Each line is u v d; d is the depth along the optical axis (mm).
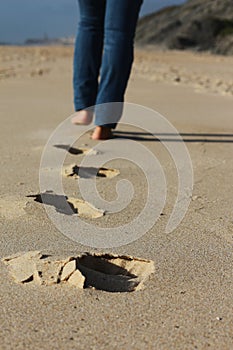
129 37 2924
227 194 2146
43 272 1403
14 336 1138
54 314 1226
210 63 14289
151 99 4918
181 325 1203
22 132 3186
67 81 6516
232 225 1817
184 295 1340
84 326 1184
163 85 6383
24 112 3928
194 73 9438
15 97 4832
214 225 1812
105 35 2941
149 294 1336
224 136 3258
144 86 6164
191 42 34594
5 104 4355
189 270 1476
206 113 4156
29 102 4504
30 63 9992
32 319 1202
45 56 12969
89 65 3271
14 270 1421
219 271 1477
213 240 1688
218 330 1190
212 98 5148
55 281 1363
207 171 2477
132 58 3012
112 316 1228
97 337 1145
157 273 1450
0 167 2408
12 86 5766
